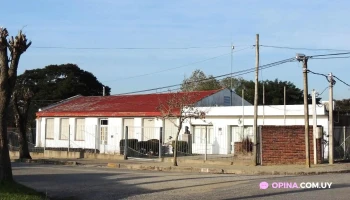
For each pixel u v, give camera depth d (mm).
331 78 26188
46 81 66625
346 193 13477
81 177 18297
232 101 43844
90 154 32688
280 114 35344
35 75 67125
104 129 40688
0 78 13406
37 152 36031
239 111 36531
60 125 44156
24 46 13594
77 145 42062
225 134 36938
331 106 26141
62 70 67625
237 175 20359
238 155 30281
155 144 31859
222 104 42469
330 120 26078
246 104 46188
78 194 13883
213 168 23406
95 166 26266
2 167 13430
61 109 45156
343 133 29125
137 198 12961
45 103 63094
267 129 25656
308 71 24406
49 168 23172
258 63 26266
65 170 21906
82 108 44125
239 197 12875
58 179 17609
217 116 37469
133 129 38719
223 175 20172
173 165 25359
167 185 15672
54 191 14445
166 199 12680
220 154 35656
